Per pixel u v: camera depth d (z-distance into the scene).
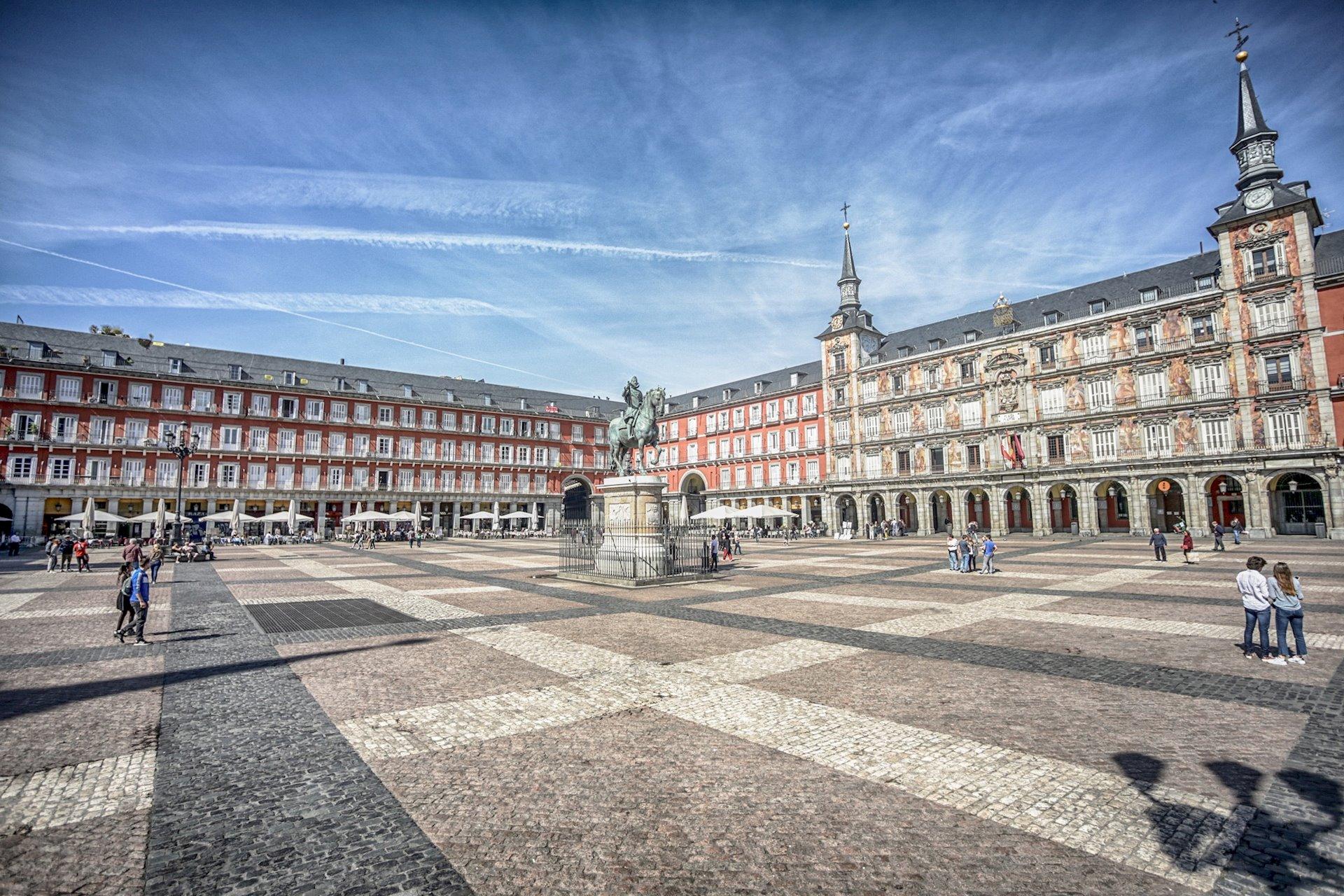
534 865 4.48
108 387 57.38
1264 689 8.45
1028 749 6.48
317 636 12.62
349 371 74.69
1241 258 41.78
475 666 10.05
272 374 68.19
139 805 5.42
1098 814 5.11
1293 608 9.77
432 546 51.41
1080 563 27.23
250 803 5.45
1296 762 6.08
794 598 17.73
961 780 5.77
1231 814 5.08
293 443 65.81
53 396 54.94
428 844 4.78
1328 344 38.38
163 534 38.75
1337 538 37.09
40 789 5.72
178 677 9.54
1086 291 52.50
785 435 71.44
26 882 4.27
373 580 23.73
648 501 22.50
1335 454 37.41
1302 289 39.16
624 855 4.61
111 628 13.75
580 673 9.57
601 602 17.12
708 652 10.95
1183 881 4.19
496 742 6.82
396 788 5.73
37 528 53.22
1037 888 4.14
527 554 39.47
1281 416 39.75
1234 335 41.78
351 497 67.94
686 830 4.95
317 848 4.73
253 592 19.95
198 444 60.78
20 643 12.16
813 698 8.27
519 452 80.62
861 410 63.53
